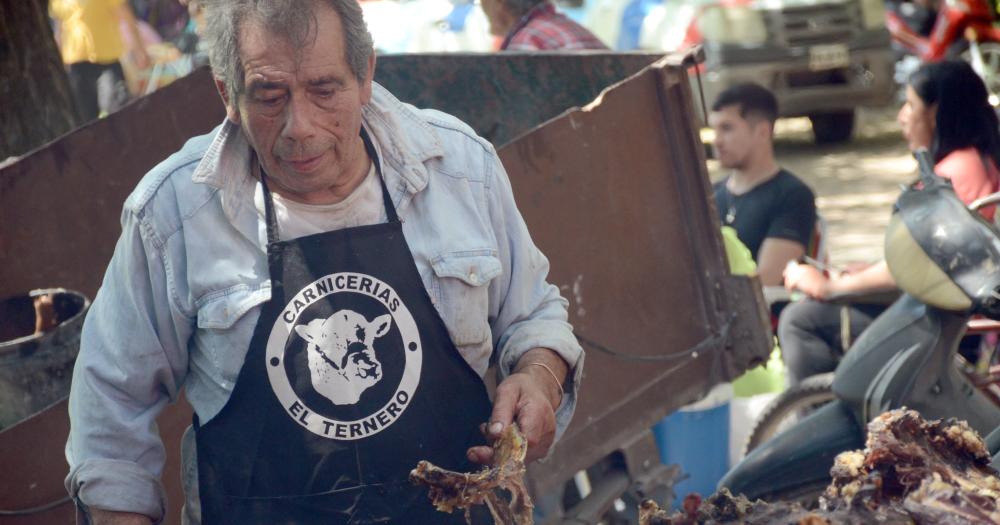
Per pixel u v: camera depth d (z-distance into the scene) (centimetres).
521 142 318
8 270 373
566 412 227
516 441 198
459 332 207
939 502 167
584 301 334
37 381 327
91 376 207
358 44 193
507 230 220
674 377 356
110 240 388
